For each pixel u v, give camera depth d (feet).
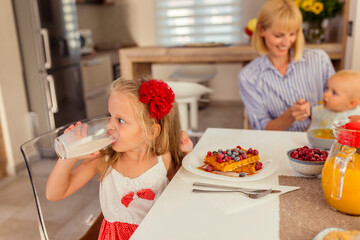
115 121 2.93
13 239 6.10
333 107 4.46
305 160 2.97
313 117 4.77
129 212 3.23
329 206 2.50
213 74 9.02
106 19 16.67
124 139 2.93
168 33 16.34
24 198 7.55
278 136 4.17
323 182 2.47
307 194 2.68
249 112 5.76
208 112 11.28
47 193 2.95
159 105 2.92
